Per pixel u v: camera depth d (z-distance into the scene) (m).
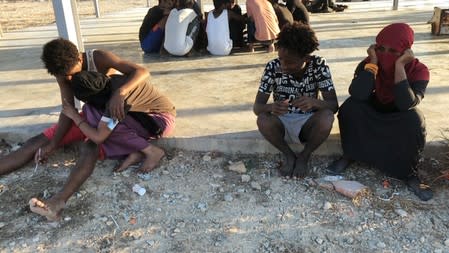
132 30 8.62
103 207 2.89
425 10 9.73
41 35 8.41
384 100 2.97
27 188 3.12
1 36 8.44
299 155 3.20
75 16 4.05
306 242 2.54
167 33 6.07
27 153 3.33
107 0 18.02
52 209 2.71
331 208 2.81
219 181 3.13
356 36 6.97
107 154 3.25
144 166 3.23
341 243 2.52
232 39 6.29
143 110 3.27
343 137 3.10
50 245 2.58
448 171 2.99
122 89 3.01
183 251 2.50
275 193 2.98
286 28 2.85
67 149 3.54
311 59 2.97
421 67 2.84
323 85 2.98
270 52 6.21
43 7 16.12
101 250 2.52
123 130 3.16
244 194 2.98
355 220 2.70
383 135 2.88
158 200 2.95
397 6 9.98
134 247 2.54
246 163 3.33
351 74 4.90
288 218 2.74
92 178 3.20
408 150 2.84
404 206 2.79
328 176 3.12
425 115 3.67
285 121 3.14
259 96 3.09
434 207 2.77
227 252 2.48
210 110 4.01
